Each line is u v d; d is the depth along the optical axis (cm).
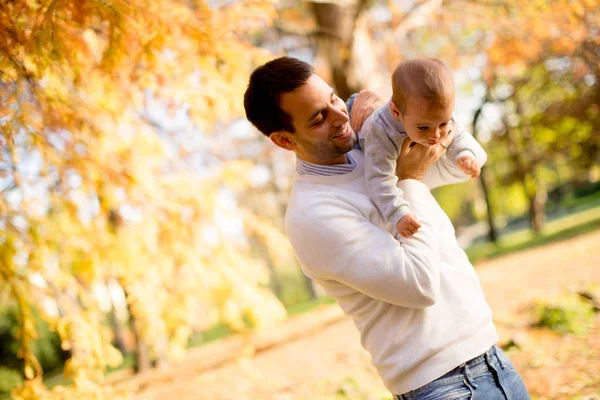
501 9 805
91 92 422
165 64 386
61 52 299
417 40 1005
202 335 1984
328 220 185
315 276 197
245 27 413
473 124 2016
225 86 404
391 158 186
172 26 349
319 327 936
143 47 342
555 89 1803
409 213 181
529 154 2314
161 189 542
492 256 1602
